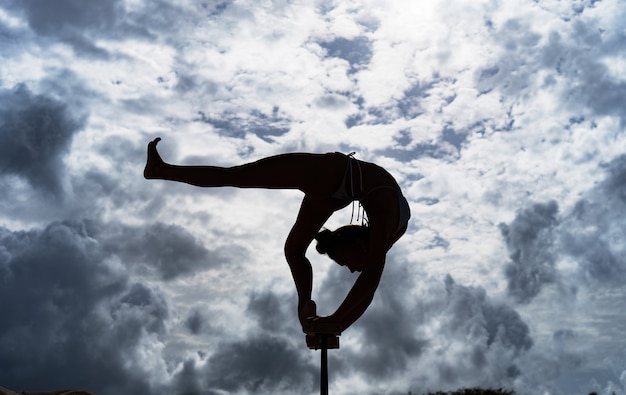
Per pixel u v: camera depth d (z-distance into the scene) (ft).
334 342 13.88
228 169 14.12
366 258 14.24
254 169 14.12
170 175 14.05
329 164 14.47
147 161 14.17
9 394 13.52
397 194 14.78
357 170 14.58
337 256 14.92
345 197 14.62
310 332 13.55
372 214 14.43
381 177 14.79
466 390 23.47
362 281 13.73
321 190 14.53
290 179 14.34
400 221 14.83
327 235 14.98
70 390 14.78
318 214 15.34
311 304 13.96
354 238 14.66
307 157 14.46
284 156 14.40
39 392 14.35
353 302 13.52
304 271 15.62
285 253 15.87
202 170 14.08
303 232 15.58
